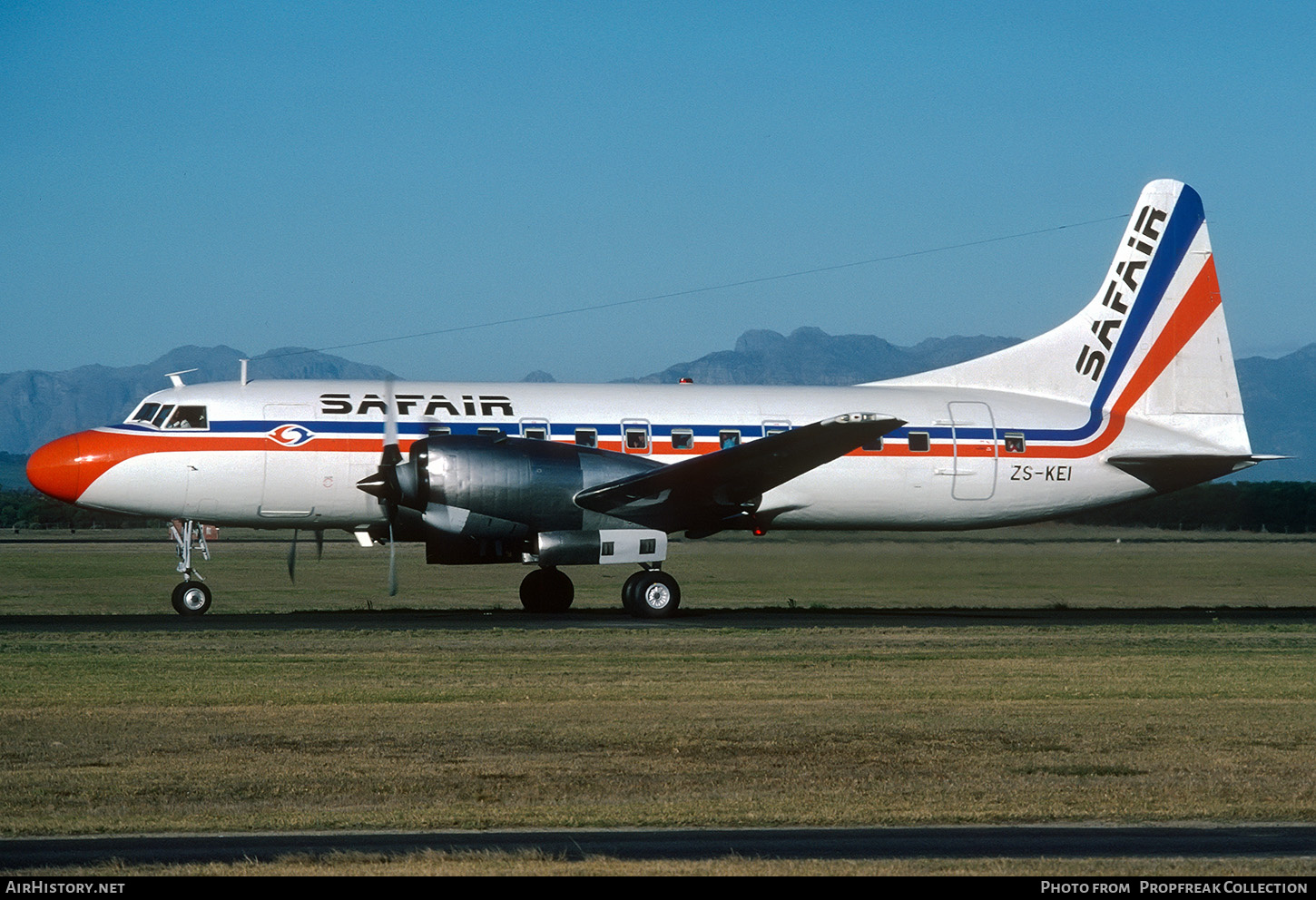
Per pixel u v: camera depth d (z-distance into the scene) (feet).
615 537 282.77
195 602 296.51
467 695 180.55
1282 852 101.30
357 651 225.97
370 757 139.64
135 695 178.09
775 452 276.62
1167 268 358.02
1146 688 192.95
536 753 142.20
